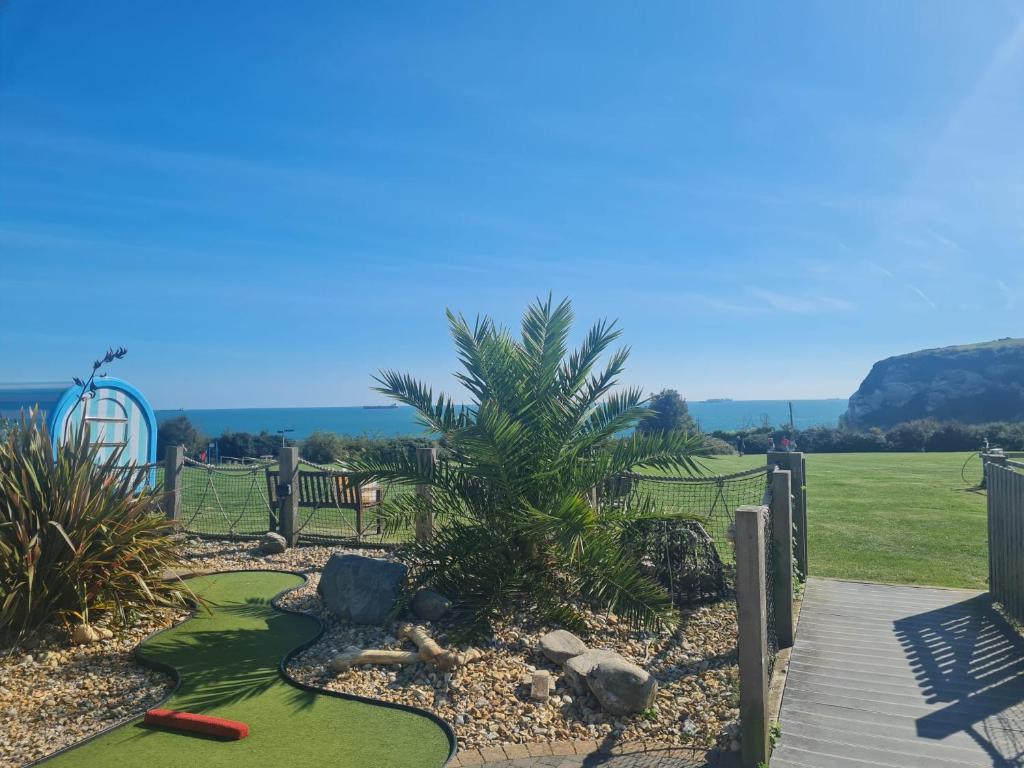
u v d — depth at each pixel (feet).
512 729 12.77
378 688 14.24
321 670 15.02
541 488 19.25
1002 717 13.07
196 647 16.30
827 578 23.88
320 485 28.25
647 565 20.07
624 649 16.76
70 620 16.89
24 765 11.15
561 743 12.32
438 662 14.98
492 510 19.84
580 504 16.80
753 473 21.06
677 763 11.64
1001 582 19.71
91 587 17.25
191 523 33.30
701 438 19.29
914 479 57.88
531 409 20.22
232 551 27.35
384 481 20.51
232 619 18.47
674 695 14.21
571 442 20.39
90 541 17.46
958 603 20.48
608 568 17.24
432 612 18.13
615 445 20.24
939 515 37.70
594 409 20.61
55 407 31.50
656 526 20.34
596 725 13.04
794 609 20.15
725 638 17.30
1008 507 19.02
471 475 20.12
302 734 12.32
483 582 18.90
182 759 11.39
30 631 16.11
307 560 25.77
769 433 107.55
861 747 12.05
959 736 12.37
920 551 28.50
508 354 20.76
